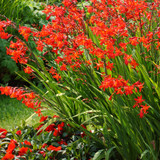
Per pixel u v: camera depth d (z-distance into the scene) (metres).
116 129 2.41
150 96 2.60
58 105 3.01
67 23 2.82
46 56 5.18
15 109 4.39
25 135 3.11
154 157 2.27
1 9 5.33
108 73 2.75
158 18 3.40
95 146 2.82
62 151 2.74
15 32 5.18
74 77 3.05
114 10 3.11
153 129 2.53
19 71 5.07
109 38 2.38
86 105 2.69
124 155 2.47
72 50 2.57
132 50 3.17
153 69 2.77
